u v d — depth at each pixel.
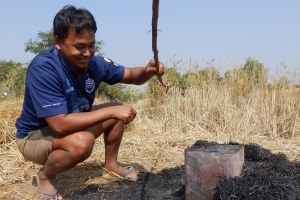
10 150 2.11
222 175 1.19
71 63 1.26
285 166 1.50
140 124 2.77
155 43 1.24
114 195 1.43
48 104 1.22
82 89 1.36
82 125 1.22
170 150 2.14
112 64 1.51
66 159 1.27
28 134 1.34
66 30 1.18
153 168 1.79
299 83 2.96
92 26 1.21
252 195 1.13
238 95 3.19
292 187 1.19
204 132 2.64
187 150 1.24
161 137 2.41
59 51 1.26
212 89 3.08
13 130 2.37
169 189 1.46
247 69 3.38
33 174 1.71
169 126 2.77
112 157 1.63
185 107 2.91
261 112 2.73
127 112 1.24
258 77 3.18
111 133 1.58
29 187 1.54
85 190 1.50
